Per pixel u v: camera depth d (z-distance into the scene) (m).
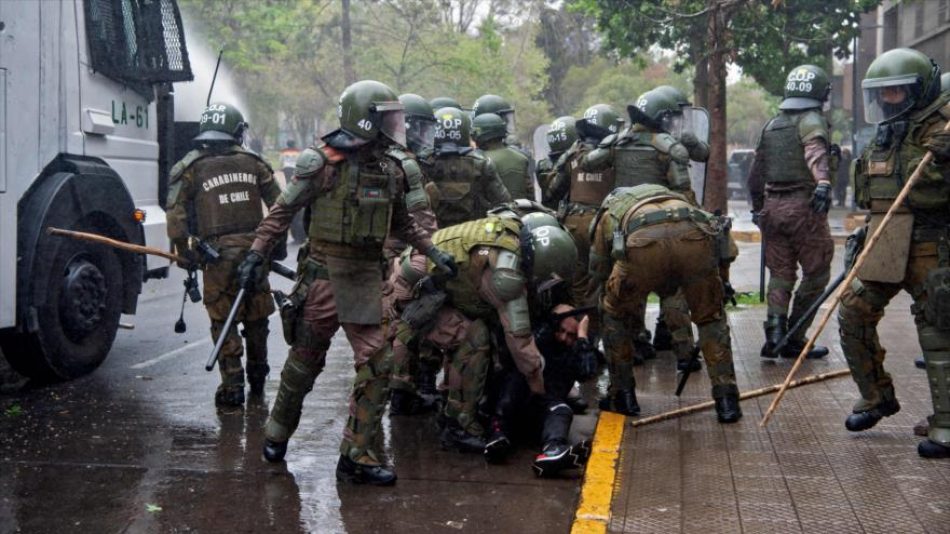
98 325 7.05
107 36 7.07
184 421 5.91
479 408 5.38
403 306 5.65
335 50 30.72
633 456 5.06
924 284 4.71
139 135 7.70
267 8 26.28
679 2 16.11
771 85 16.89
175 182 6.19
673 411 5.82
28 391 6.70
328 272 4.69
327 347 4.98
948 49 19.62
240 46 25.84
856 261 4.97
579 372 5.23
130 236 7.29
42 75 6.46
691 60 17.91
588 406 6.21
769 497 4.41
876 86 4.91
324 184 4.59
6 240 6.12
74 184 6.60
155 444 5.42
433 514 4.34
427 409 6.18
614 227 5.48
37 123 6.45
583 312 5.25
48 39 6.49
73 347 6.79
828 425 5.54
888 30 24.86
